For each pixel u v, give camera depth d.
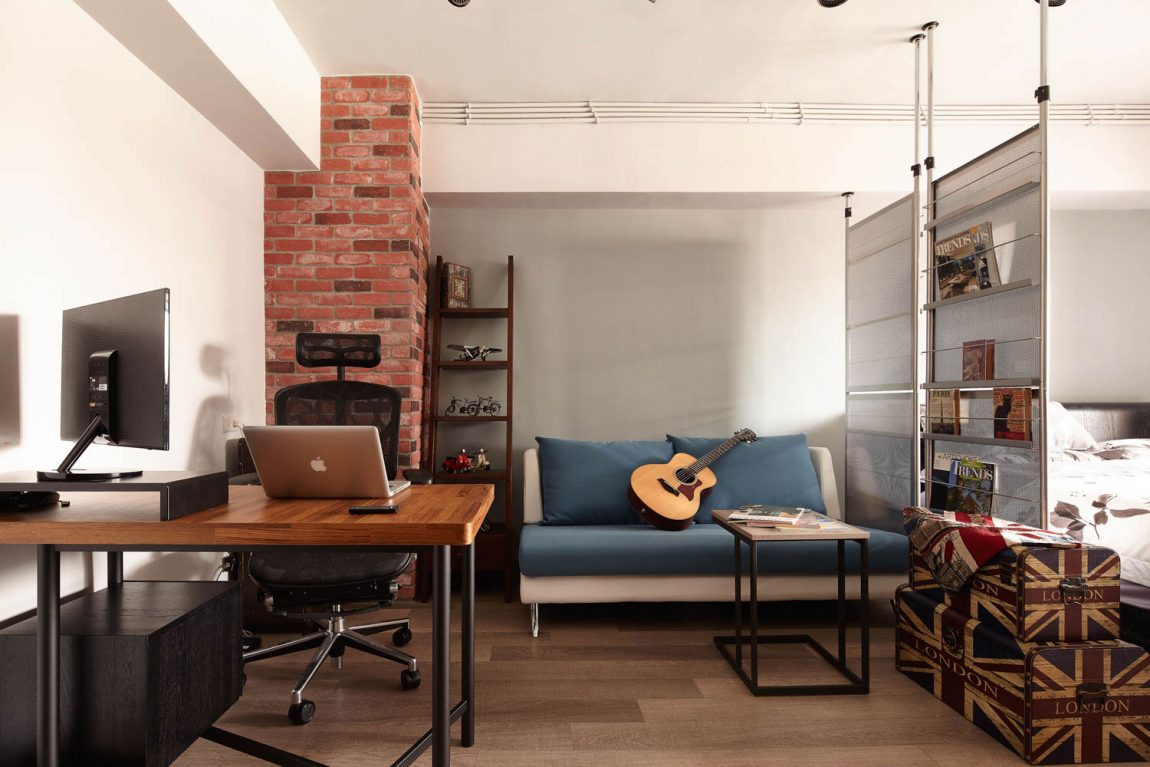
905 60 3.12
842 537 2.23
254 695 2.18
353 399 2.57
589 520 3.37
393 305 3.28
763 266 4.03
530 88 3.42
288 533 1.40
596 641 2.76
